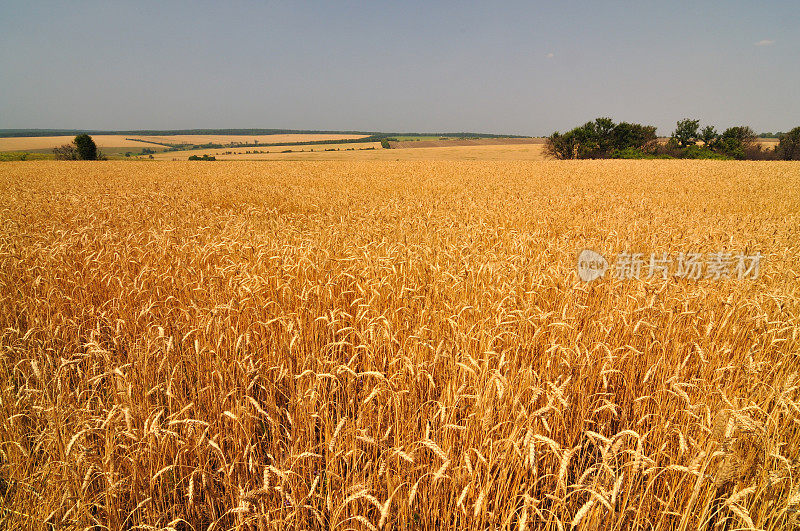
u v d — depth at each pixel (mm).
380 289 4848
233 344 3924
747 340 4062
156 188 18469
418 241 6996
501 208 11555
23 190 17203
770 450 2551
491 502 2635
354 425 2896
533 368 3834
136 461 2646
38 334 4301
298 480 2758
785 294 4461
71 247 6457
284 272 5227
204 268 6027
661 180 23047
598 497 1980
